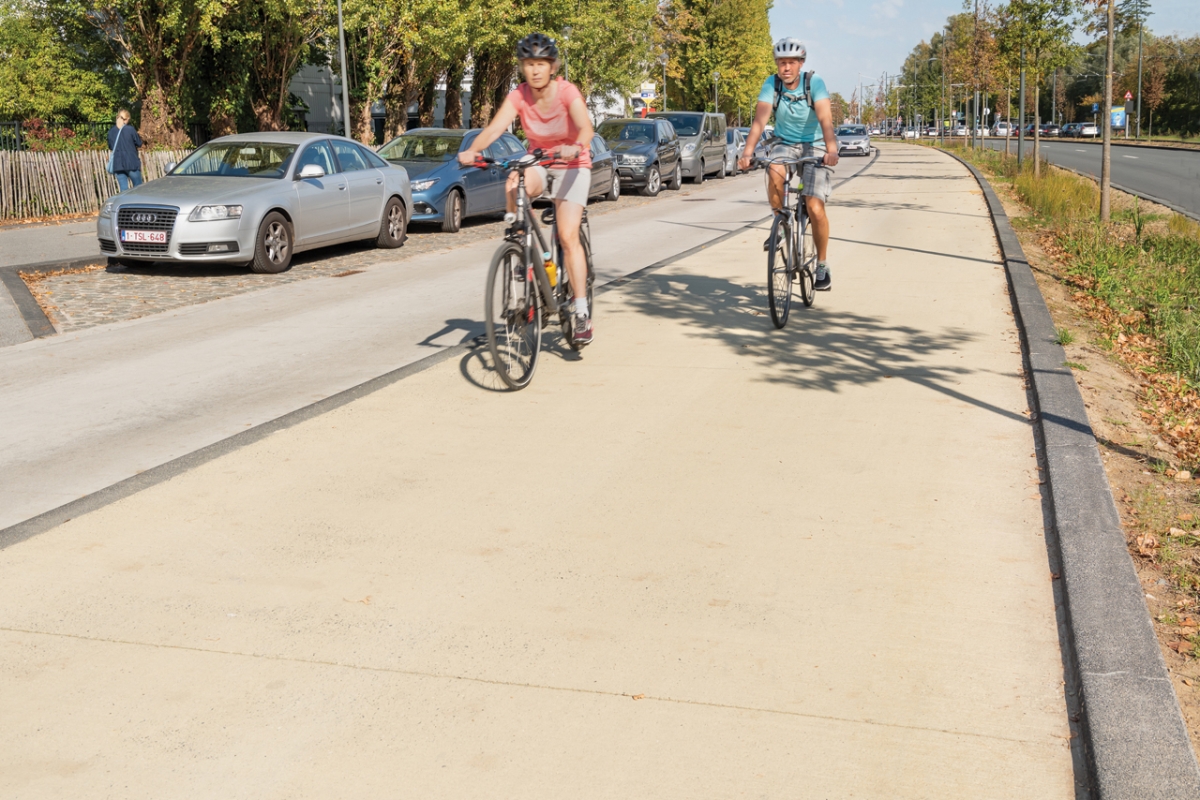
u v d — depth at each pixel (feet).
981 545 13.88
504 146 64.49
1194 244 42.98
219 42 80.02
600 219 64.44
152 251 40.16
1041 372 22.08
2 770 9.25
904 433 18.69
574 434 18.76
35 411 21.22
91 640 11.52
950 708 10.11
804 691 10.41
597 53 140.87
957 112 330.95
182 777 9.16
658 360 24.44
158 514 15.19
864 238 47.88
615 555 13.64
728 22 259.19
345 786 9.02
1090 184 86.22
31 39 103.40
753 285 35.63
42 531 14.61
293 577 13.08
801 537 14.17
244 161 44.24
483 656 11.14
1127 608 11.62
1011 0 83.15
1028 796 8.83
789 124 27.73
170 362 25.58
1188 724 9.66
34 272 41.81
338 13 86.48
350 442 18.45
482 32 99.35
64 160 68.03
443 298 34.58
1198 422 19.99
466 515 15.03
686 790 8.92
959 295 32.73
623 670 10.84
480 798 8.84
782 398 21.01
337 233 45.75
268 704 10.27
